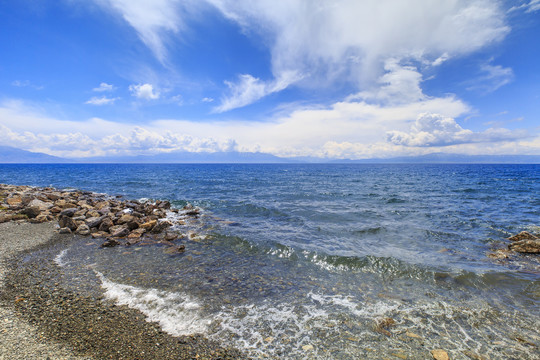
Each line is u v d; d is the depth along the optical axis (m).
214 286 8.27
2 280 8.23
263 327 6.15
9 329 5.63
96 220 15.03
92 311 6.61
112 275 8.91
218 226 16.22
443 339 5.78
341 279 8.93
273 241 12.95
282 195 32.19
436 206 24.05
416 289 8.20
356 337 5.83
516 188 40.38
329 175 84.00
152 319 6.36
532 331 6.11
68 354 4.98
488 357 5.23
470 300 7.53
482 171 112.06
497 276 9.03
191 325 6.16
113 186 43.62
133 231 14.04
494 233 14.83
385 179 64.38
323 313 6.79
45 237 13.17
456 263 10.27
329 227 16.14
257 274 9.27
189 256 10.98
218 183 50.38
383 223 17.25
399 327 6.21
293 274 9.31
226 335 5.83
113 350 5.18
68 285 8.05
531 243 11.57
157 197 30.20
